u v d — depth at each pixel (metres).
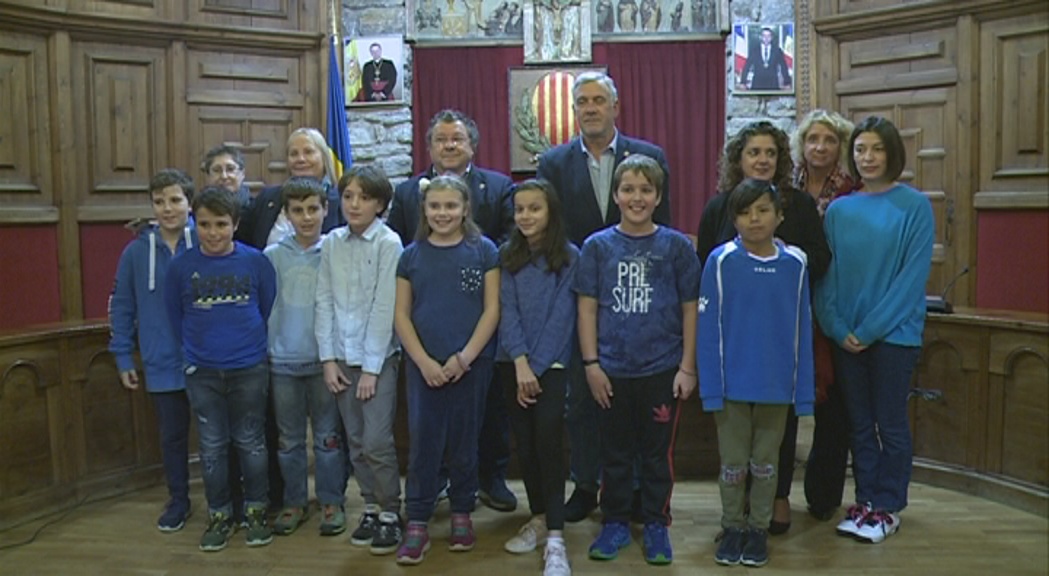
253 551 2.63
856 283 2.68
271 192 3.05
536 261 2.52
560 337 2.49
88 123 4.02
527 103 5.41
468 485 2.59
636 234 2.53
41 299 3.86
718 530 2.76
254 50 4.60
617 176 2.49
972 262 4.24
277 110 4.70
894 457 2.69
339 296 2.63
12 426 2.89
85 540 2.75
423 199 2.57
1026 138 4.01
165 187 2.81
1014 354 2.98
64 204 3.92
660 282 2.49
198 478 3.44
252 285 2.68
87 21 3.95
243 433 2.69
